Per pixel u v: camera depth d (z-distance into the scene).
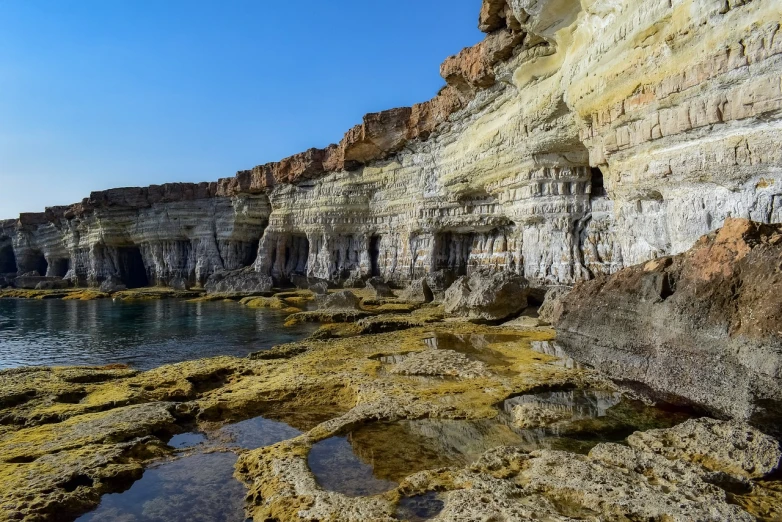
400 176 35.25
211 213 50.75
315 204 41.50
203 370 13.18
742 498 5.58
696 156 11.52
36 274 66.50
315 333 19.12
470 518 5.22
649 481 5.95
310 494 6.18
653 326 9.02
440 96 29.12
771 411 6.72
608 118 14.76
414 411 9.14
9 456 7.75
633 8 13.34
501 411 9.16
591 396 10.07
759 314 6.99
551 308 19.34
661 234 13.41
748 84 10.09
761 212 10.12
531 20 17.92
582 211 21.50
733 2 10.13
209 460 8.00
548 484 5.96
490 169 25.00
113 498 6.74
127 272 59.44
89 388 11.96
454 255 32.25
